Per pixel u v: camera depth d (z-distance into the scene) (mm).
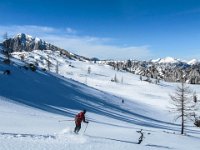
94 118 71000
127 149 24297
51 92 102500
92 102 115438
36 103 76562
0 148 18047
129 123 80625
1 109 47688
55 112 68688
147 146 28953
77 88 136375
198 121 125562
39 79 115938
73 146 21703
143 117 123312
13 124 32562
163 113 156000
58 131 30250
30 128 30719
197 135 82812
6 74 97625
